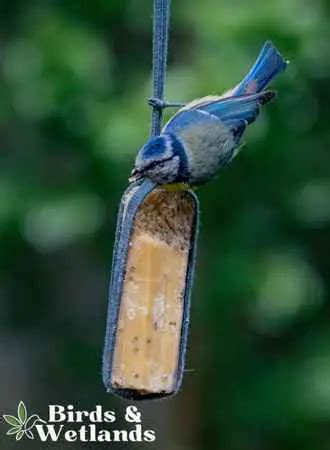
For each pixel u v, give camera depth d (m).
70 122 13.77
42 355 16.36
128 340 7.09
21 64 13.92
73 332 16.33
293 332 14.64
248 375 14.66
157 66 7.34
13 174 14.44
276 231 14.45
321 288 14.48
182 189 7.27
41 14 14.27
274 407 14.19
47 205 14.12
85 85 13.76
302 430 14.20
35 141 14.53
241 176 14.21
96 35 14.17
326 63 13.42
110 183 13.89
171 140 7.32
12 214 14.13
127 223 7.09
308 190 14.21
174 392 7.16
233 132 7.53
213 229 14.40
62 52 13.77
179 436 15.27
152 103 7.38
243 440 14.96
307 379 14.09
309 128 13.84
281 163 14.03
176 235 7.17
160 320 7.12
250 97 7.62
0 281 15.86
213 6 13.26
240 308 14.32
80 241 14.57
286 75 13.36
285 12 13.08
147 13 14.46
